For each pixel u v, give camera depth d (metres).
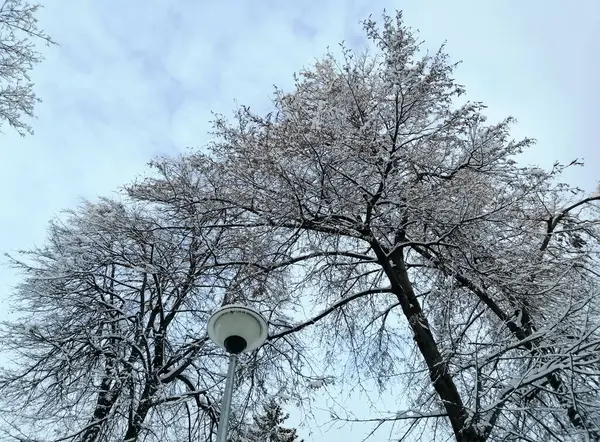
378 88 9.59
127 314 10.78
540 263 9.32
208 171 10.59
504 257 8.91
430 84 9.14
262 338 6.30
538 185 9.73
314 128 8.77
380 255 9.13
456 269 8.84
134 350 10.45
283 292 9.69
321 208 8.97
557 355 7.03
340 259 9.76
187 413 10.77
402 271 9.47
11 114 10.24
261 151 9.34
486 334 9.62
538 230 10.68
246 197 9.79
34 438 9.68
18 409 9.93
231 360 6.11
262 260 9.41
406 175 9.40
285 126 9.28
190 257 11.29
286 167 8.96
